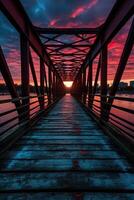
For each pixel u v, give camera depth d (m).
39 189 2.05
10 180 2.26
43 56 9.77
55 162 2.83
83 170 2.54
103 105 5.97
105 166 2.68
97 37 7.22
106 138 4.32
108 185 2.14
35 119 6.50
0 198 1.91
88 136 4.52
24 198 1.91
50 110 10.24
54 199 1.89
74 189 2.05
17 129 4.39
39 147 3.60
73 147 3.61
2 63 3.46
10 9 4.08
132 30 3.31
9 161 2.87
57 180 2.26
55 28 7.41
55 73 18.53
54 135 4.61
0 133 3.12
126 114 17.27
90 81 10.42
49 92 12.45
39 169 2.57
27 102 5.28
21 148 3.53
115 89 4.45
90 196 1.94
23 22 5.27
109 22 5.57
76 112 9.54
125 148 3.19
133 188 2.08
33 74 6.68
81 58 13.82
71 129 5.38
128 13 3.87
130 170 2.54
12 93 4.12
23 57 5.43
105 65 6.40
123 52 3.81
